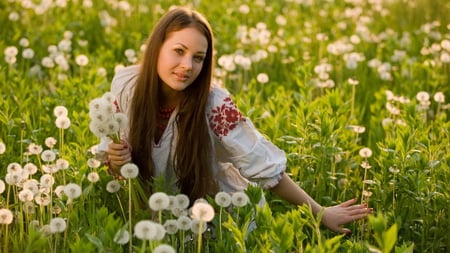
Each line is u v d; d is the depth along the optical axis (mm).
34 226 3746
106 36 8875
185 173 4184
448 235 4406
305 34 9469
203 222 3469
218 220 3727
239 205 3576
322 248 3236
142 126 4168
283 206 4652
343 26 10062
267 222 3508
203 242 4043
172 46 3996
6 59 6602
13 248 3795
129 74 4301
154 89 4113
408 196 4535
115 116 3900
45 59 6867
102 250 3254
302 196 4234
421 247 4391
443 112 6402
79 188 3750
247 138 4211
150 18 10031
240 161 4191
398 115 6004
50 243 3617
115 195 4410
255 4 10859
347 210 4121
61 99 5770
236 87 7234
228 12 10062
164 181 4125
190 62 3973
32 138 4871
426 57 8484
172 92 4160
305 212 3451
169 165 4285
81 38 8820
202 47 4008
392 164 4660
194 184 4207
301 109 5004
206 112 4184
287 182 4250
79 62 6445
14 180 3830
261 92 6660
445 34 10000
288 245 3273
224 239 3709
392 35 9469
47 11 9500
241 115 4211
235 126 4188
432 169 4676
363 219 4312
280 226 3271
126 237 3322
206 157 4191
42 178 3900
